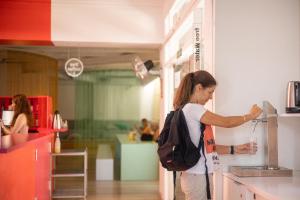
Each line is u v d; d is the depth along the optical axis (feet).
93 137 48.70
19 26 18.61
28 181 10.75
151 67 22.50
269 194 7.04
